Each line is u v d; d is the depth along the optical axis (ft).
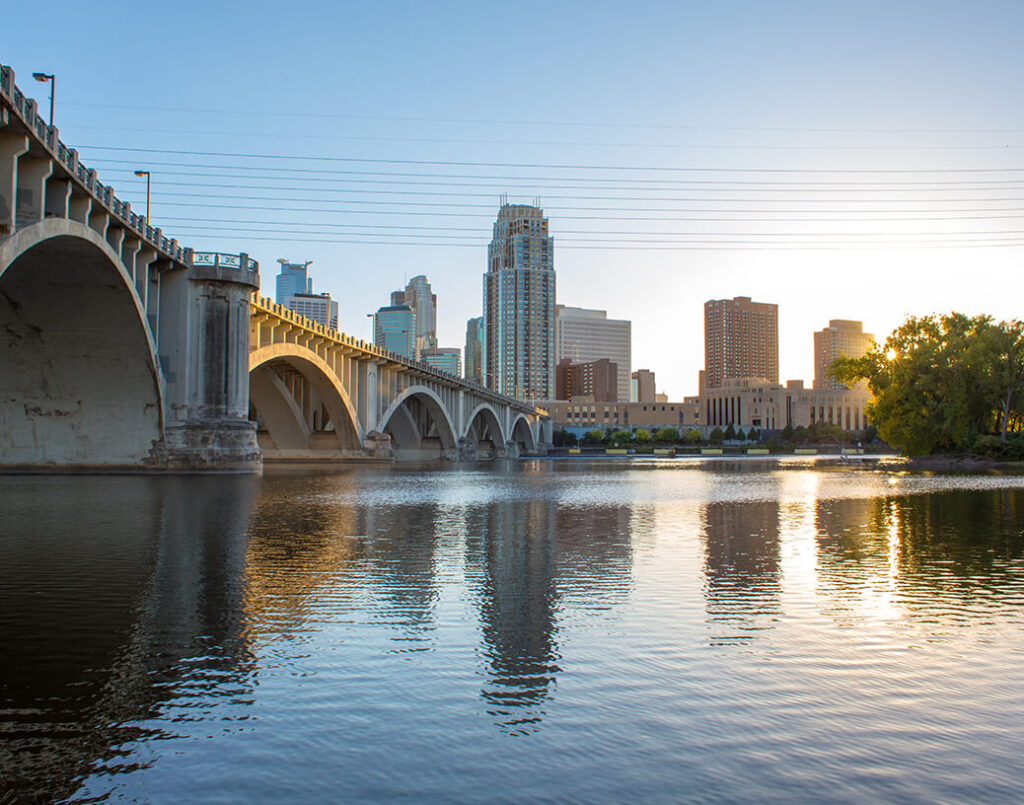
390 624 42.22
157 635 39.78
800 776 24.57
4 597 48.03
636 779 24.27
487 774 24.54
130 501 110.11
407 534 78.89
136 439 178.81
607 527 87.45
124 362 168.76
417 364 347.97
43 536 73.87
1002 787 24.00
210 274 184.44
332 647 37.86
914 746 26.89
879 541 76.64
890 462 389.80
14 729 27.96
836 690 32.19
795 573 58.29
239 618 43.32
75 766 25.13
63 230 120.78
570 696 31.22
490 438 568.00
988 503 123.13
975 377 294.46
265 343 218.59
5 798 23.08
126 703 30.40
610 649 37.76
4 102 99.40
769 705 30.45
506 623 42.60
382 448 301.22
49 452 176.86
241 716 29.09
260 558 62.75
